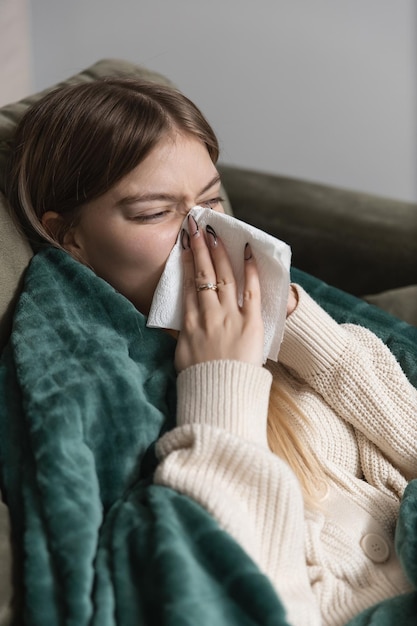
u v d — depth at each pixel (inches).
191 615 28.7
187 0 83.4
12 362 38.1
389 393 42.7
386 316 50.9
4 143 45.8
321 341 42.5
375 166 91.0
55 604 30.8
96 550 32.6
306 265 66.2
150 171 39.1
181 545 30.8
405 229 64.0
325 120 89.0
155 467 36.3
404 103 88.3
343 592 37.0
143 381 38.8
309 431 41.9
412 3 84.3
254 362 37.5
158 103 40.5
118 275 41.3
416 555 35.9
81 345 37.8
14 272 41.6
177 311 40.1
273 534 34.3
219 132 89.0
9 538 33.2
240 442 34.0
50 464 33.2
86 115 40.1
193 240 40.1
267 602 29.4
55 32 80.7
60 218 42.4
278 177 69.2
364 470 43.1
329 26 85.2
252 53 85.9
